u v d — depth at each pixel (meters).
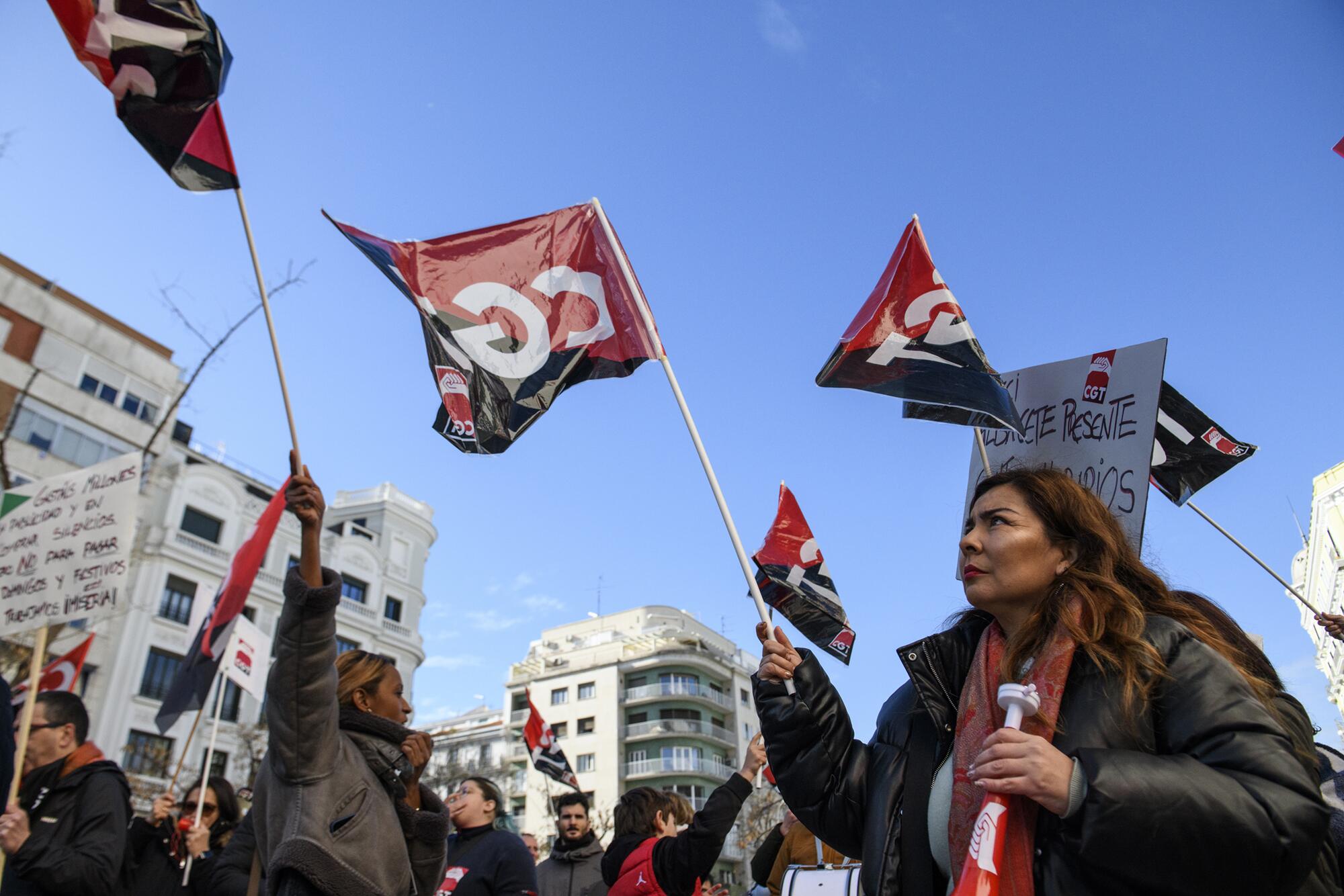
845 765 2.62
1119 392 3.69
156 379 31.34
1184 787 1.77
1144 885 1.77
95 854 4.43
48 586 5.98
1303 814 1.76
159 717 7.18
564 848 6.39
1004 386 3.65
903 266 3.83
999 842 1.82
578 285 3.94
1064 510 2.41
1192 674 2.03
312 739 3.00
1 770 3.36
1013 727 1.94
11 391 26.81
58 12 3.43
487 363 3.76
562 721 63.94
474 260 3.89
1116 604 2.16
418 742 3.41
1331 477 21.50
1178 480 5.06
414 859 3.29
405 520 42.53
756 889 5.96
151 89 3.46
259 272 3.39
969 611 2.75
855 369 3.70
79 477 6.21
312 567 3.08
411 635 40.78
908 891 2.26
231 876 5.19
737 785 4.64
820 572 5.25
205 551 32.12
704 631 75.38
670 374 3.43
